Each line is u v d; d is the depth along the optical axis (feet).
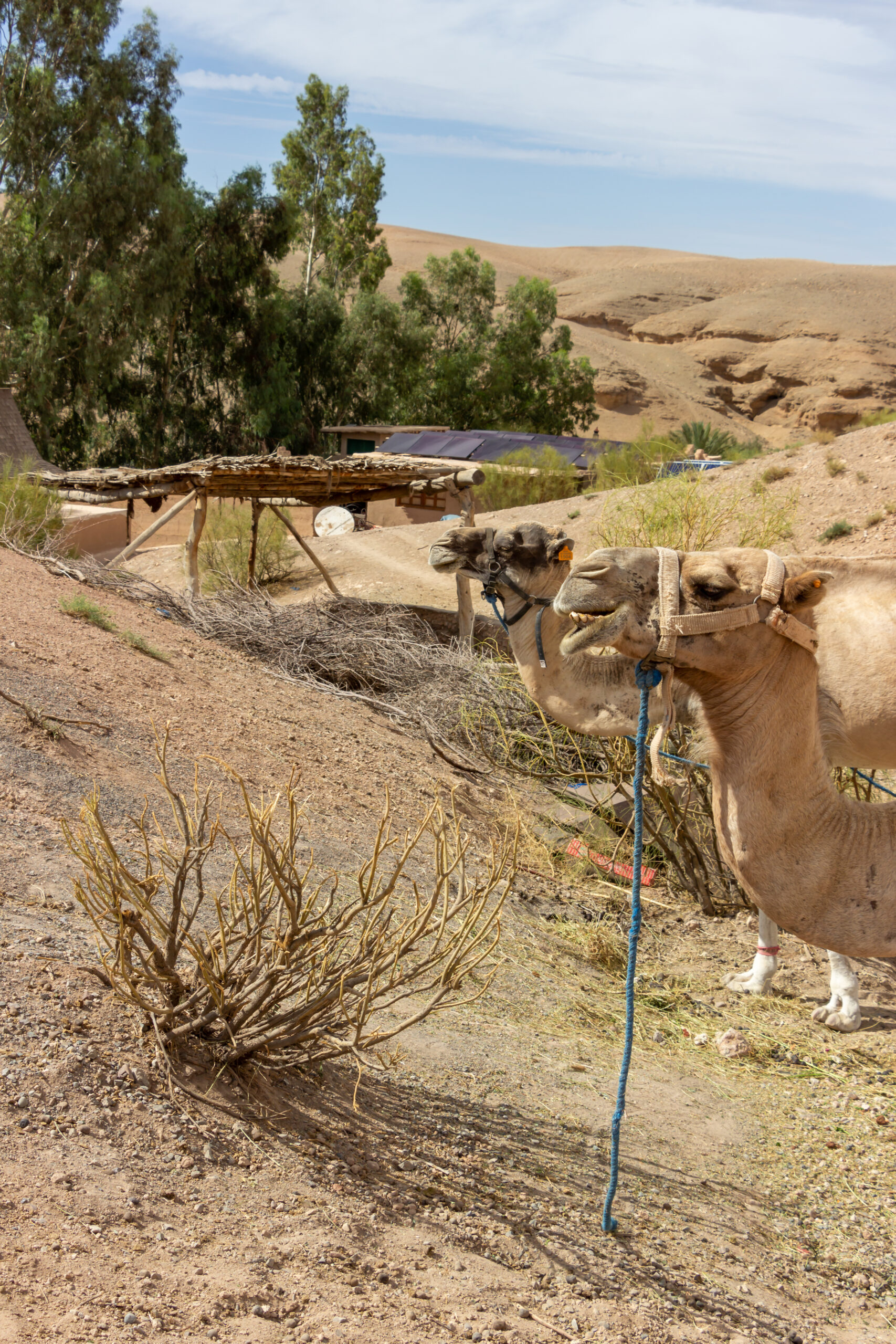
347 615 50.62
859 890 11.57
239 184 171.83
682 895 28.63
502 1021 19.02
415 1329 9.64
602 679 20.47
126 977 12.89
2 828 18.66
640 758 11.91
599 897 27.78
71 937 15.14
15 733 22.77
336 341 191.11
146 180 153.58
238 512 93.30
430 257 225.15
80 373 154.81
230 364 180.14
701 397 341.62
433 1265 11.00
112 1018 13.10
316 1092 13.99
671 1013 21.68
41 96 151.23
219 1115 12.35
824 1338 11.99
